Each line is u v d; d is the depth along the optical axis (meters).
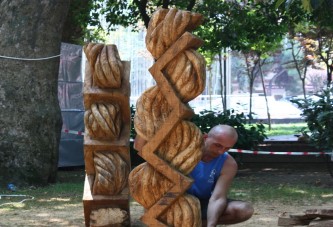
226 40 19.98
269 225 9.48
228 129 6.48
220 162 6.55
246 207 6.58
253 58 37.09
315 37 30.23
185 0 19.91
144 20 19.08
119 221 7.21
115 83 7.09
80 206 11.46
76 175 16.56
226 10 19.80
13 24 13.67
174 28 5.13
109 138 7.15
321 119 13.66
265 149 18.50
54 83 14.19
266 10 19.22
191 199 5.23
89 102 7.14
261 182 15.03
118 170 7.14
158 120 5.22
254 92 61.19
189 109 5.18
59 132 14.38
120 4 20.14
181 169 5.22
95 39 26.08
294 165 18.42
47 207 11.34
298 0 16.95
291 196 12.71
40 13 13.75
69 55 17.70
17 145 13.67
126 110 7.16
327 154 14.55
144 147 5.21
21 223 9.77
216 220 6.30
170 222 5.24
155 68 5.20
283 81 62.47
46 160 14.02
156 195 5.23
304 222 6.54
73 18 20.23
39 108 13.88
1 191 13.16
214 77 49.00
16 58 13.66
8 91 13.66
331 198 12.48
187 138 5.19
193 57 5.14
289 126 41.91
